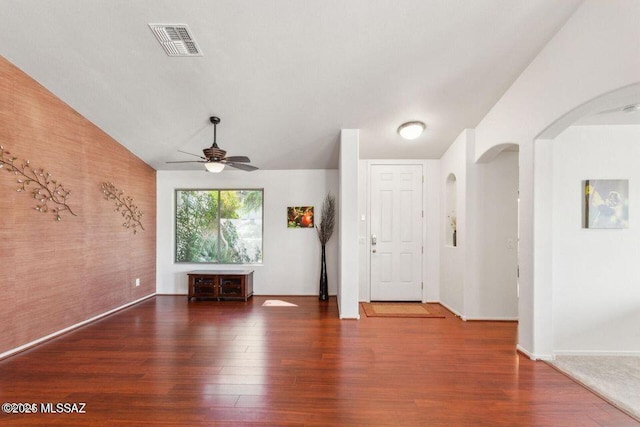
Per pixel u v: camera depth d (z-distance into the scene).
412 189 5.33
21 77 3.15
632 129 3.20
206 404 2.26
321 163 5.49
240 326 3.97
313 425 2.04
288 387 2.49
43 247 3.41
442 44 2.84
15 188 3.09
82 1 2.43
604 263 3.18
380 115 3.98
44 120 3.42
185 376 2.66
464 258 4.33
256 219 5.86
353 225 4.29
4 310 2.99
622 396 2.40
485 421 2.09
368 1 2.44
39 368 2.79
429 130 4.37
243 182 5.79
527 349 3.11
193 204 5.89
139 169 5.25
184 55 2.98
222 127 4.28
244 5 2.46
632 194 3.19
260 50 2.91
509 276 4.30
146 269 5.46
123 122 4.15
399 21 2.61
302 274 5.74
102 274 4.36
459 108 3.83
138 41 2.81
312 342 3.44
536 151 3.03
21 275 3.16
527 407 2.25
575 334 3.18
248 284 5.46
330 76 3.27
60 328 3.64
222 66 3.12
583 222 3.20
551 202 3.02
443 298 5.09
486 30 2.70
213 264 5.81
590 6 2.40
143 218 5.37
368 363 2.93
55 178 3.57
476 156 4.25
